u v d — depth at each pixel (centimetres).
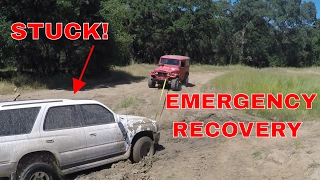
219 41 6166
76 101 779
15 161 661
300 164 770
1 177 662
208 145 1034
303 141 935
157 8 4938
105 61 2820
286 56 6806
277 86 1817
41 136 700
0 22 2016
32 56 2494
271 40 6650
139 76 3162
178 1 5125
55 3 2197
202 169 818
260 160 838
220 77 2469
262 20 6431
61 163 729
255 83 1903
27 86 2164
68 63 2758
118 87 2369
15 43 2064
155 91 2006
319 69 5375
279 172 765
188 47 5409
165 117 1388
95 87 2362
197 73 3672
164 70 2061
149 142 896
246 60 6650
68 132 739
